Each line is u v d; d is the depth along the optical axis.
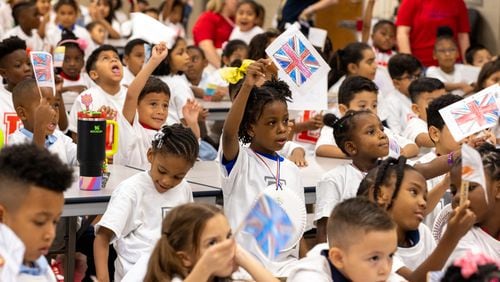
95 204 4.75
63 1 11.62
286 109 4.80
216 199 5.05
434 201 4.44
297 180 4.89
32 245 2.94
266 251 3.01
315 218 4.97
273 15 14.84
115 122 5.52
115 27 14.06
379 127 5.00
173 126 4.70
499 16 11.15
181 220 3.29
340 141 5.07
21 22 10.51
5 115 6.11
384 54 10.35
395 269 3.71
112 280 5.39
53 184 2.93
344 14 11.62
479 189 3.95
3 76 6.36
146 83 5.97
